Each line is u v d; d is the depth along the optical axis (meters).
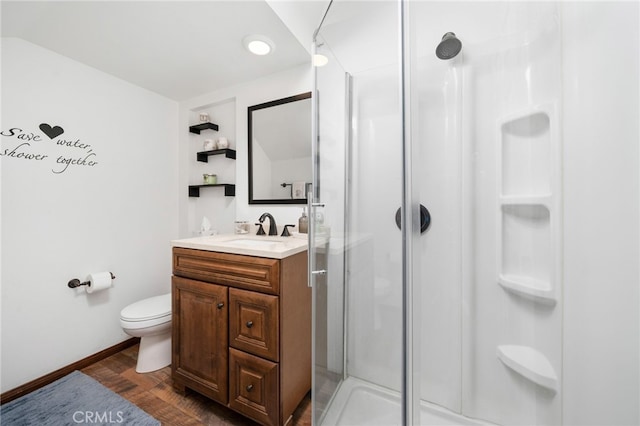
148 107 2.08
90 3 1.19
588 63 0.81
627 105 0.72
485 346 1.10
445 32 1.12
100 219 1.79
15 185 1.43
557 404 0.90
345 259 1.18
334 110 1.20
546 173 0.91
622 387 0.76
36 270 1.50
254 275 1.19
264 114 1.85
